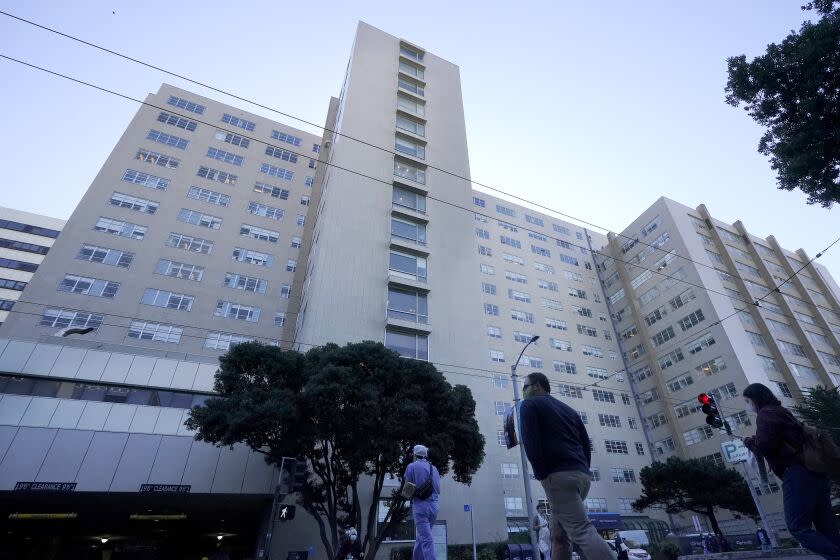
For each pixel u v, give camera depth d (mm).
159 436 23703
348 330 30031
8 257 68500
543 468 3189
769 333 48531
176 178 40812
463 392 23578
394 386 21781
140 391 25234
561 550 3283
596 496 44281
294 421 19703
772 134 14656
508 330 51219
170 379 26047
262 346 22312
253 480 23875
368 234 35031
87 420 23078
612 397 53000
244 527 35562
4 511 25531
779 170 14664
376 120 42125
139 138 41125
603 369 54938
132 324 33062
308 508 20578
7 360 23469
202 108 46219
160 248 36906
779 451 3480
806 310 54969
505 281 55188
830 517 3281
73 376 24328
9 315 29750
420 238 37156
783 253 60375
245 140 46656
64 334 26188
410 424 19812
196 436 20297
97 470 21922
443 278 35938
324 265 32000
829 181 13633
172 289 35719
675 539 28797
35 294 31047
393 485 25453
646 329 56344
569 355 53562
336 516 21422
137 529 33250
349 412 19609
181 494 23094
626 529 41344
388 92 45062
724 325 47625
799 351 49719
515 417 9312
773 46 13906
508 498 38219
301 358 22406
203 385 26500
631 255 61656
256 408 19062
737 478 34312
